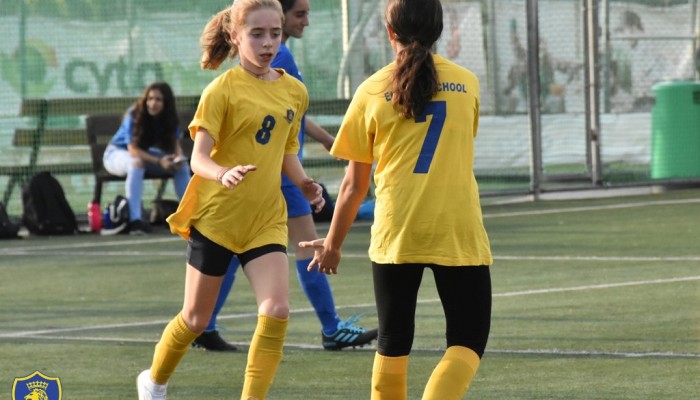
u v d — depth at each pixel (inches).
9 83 1998.0
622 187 2091.5
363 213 1819.6
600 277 1197.1
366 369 830.5
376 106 605.9
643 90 2202.3
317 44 2080.5
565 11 2166.6
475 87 615.2
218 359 874.8
